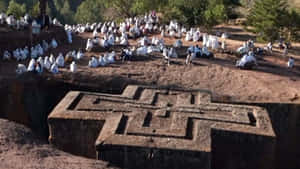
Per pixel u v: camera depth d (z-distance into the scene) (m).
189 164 12.66
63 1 102.94
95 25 42.81
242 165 14.80
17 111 22.42
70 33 35.78
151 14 48.91
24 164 10.99
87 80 24.67
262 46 37.78
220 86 25.16
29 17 35.09
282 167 21.89
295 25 41.31
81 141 15.25
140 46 33.12
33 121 22.95
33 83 23.47
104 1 61.88
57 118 15.10
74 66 25.91
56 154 12.41
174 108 16.41
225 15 44.53
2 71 25.20
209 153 12.46
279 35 41.88
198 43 36.56
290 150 21.94
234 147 14.60
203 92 18.86
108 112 15.71
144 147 12.73
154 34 40.47
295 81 26.91
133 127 14.30
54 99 24.06
